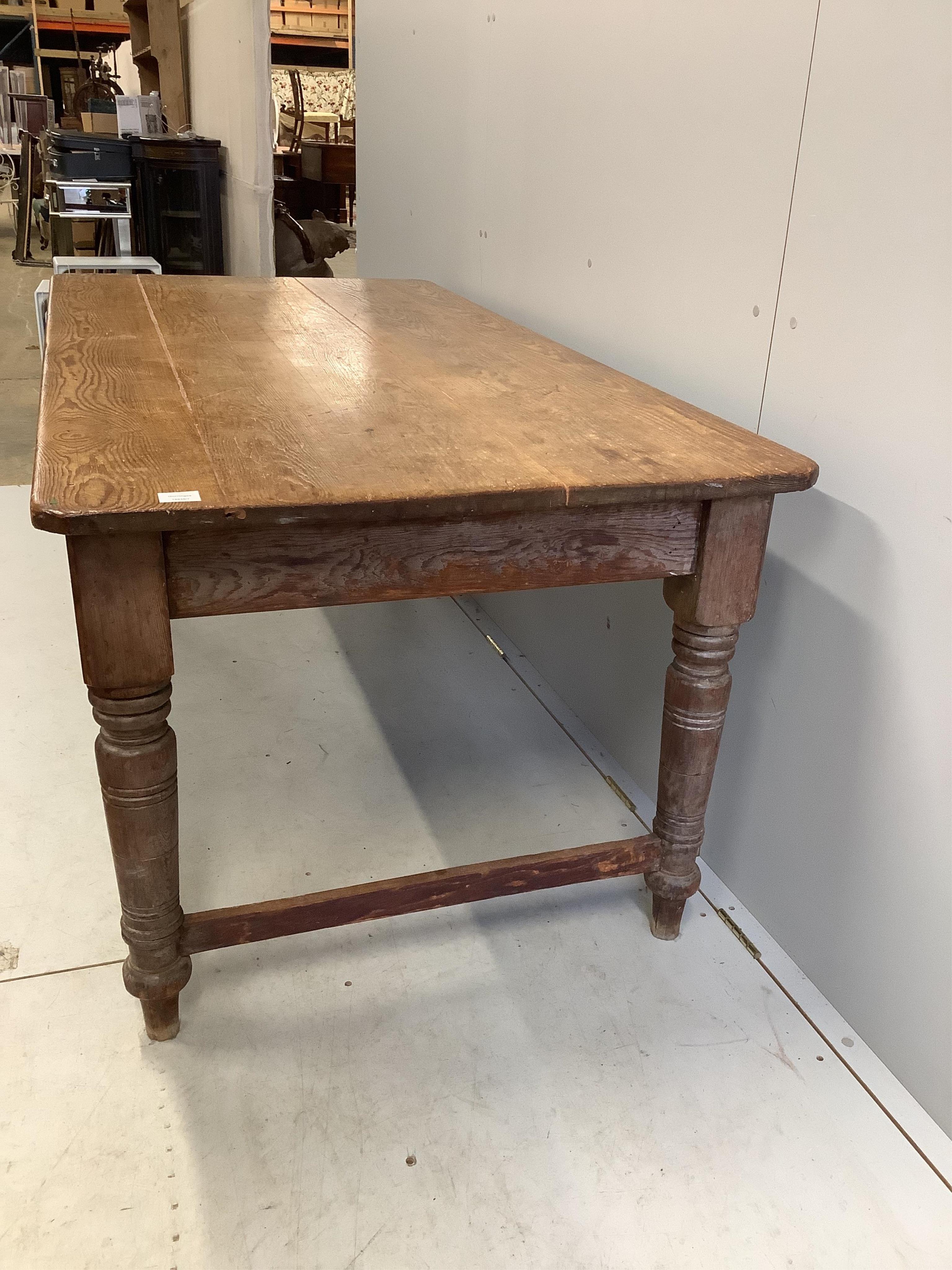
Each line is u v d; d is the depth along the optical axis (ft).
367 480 3.51
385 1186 3.86
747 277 4.72
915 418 3.84
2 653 7.55
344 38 30.73
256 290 7.32
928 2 3.55
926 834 4.06
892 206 3.83
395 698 7.30
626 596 6.32
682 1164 4.00
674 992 4.85
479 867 4.66
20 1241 3.59
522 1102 4.24
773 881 5.14
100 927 5.05
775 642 4.85
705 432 4.40
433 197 8.50
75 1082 4.21
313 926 4.45
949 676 3.84
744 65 4.56
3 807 5.87
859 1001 4.60
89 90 23.54
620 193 5.74
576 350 6.47
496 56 7.01
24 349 16.51
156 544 3.36
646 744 6.27
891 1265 3.67
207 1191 3.80
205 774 6.30
